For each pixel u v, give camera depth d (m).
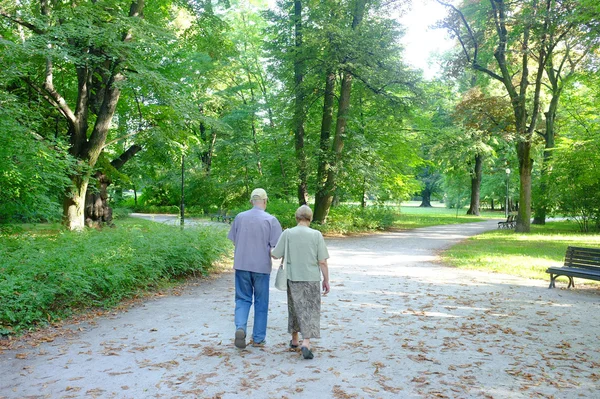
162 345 5.36
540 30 20.45
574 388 4.18
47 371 4.49
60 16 13.31
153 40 14.48
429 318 6.70
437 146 27.81
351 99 25.02
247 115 32.28
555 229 25.45
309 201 27.19
